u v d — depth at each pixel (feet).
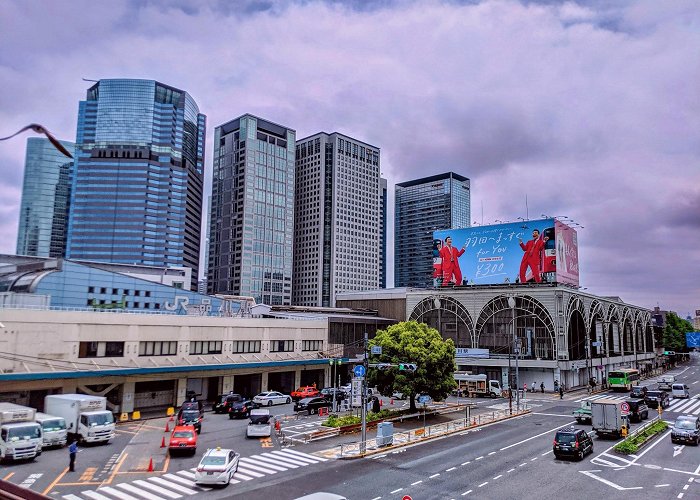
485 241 285.02
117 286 210.79
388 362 158.61
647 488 86.12
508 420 162.40
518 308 265.34
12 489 41.98
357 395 169.37
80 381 148.97
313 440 124.88
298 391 206.49
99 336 154.92
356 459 106.32
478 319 274.98
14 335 135.54
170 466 99.45
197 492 83.15
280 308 278.26
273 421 151.43
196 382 188.44
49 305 171.42
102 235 653.30
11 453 98.53
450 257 294.05
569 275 281.13
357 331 266.36
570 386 264.72
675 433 123.95
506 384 260.01
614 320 332.19
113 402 161.79
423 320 292.40
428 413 166.20
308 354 232.12
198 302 238.27
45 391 143.02
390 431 119.55
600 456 109.50
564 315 256.32
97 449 113.39
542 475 94.07
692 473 95.86
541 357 256.11
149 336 168.96
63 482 87.66
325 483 88.63
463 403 204.64
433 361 156.25
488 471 96.78
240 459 105.81
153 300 222.28
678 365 486.38
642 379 322.55
